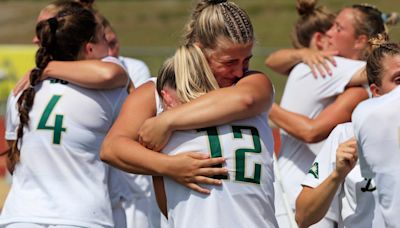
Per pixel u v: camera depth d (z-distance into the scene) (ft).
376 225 30.25
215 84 29.43
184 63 29.37
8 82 115.65
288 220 35.50
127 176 39.29
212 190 28.68
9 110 37.37
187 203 28.91
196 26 29.45
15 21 212.64
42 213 34.32
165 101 29.94
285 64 43.42
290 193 40.98
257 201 29.07
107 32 43.16
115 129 30.37
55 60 36.60
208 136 28.94
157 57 142.20
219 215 28.55
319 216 30.99
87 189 35.19
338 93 40.42
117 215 38.04
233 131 29.12
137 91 31.01
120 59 46.65
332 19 43.39
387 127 28.22
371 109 28.48
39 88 36.17
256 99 29.12
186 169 28.60
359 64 40.29
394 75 29.53
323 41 43.39
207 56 29.35
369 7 42.01
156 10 221.05
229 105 28.73
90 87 35.65
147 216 39.55
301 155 41.34
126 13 219.61
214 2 29.84
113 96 36.40
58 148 35.19
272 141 30.42
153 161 28.96
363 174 29.40
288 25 196.54
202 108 28.73
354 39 41.27
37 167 35.22
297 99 42.11
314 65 41.32
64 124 35.32
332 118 39.42
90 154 35.63
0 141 110.01
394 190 28.22
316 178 31.60
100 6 227.61
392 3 186.50
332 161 31.83
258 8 213.05
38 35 36.78
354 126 29.12
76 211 34.42
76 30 36.40
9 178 81.51
